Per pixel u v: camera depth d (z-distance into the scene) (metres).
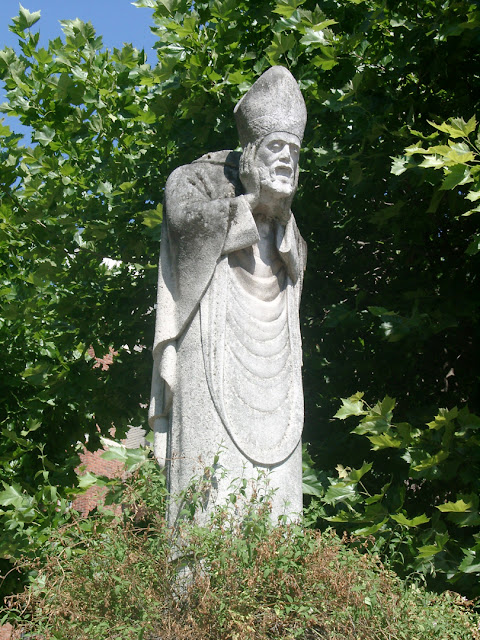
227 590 4.18
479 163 6.86
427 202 7.88
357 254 8.77
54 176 9.33
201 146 8.57
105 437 9.91
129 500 4.97
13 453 9.34
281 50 7.70
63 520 7.80
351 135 7.70
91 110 9.23
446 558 6.28
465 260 7.98
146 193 8.88
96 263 9.24
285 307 5.38
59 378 9.26
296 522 4.81
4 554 7.70
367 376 8.01
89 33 9.39
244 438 4.91
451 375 8.11
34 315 9.53
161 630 4.20
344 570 4.37
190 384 5.02
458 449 6.42
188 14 8.68
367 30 7.80
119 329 9.23
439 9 7.58
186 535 4.54
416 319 6.96
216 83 8.35
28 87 9.50
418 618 4.39
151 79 8.41
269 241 5.40
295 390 5.21
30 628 4.43
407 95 7.91
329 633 4.17
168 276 5.35
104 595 4.29
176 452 4.97
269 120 5.27
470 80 7.92
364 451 7.44
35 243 9.36
